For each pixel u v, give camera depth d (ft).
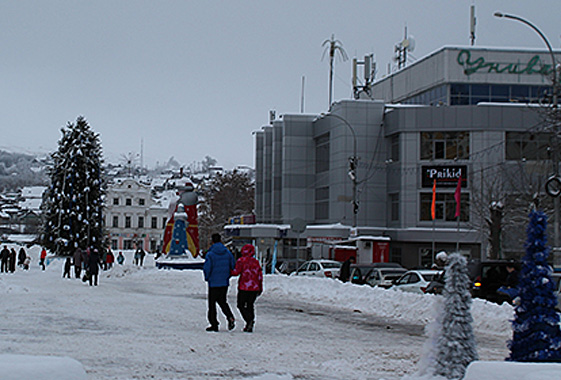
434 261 142.00
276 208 222.89
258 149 258.98
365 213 183.52
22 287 85.76
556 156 98.89
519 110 170.19
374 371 32.22
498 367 19.03
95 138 191.31
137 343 39.11
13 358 16.39
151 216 403.75
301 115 208.64
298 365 33.35
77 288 95.55
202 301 75.41
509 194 145.28
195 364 32.30
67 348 36.32
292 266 162.20
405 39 231.50
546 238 27.22
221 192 288.30
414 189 174.91
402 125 176.65
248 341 41.75
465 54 188.03
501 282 63.41
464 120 171.22
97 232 189.57
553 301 26.55
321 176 202.69
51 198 190.70
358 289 75.00
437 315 27.22
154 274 125.18
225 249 47.57
